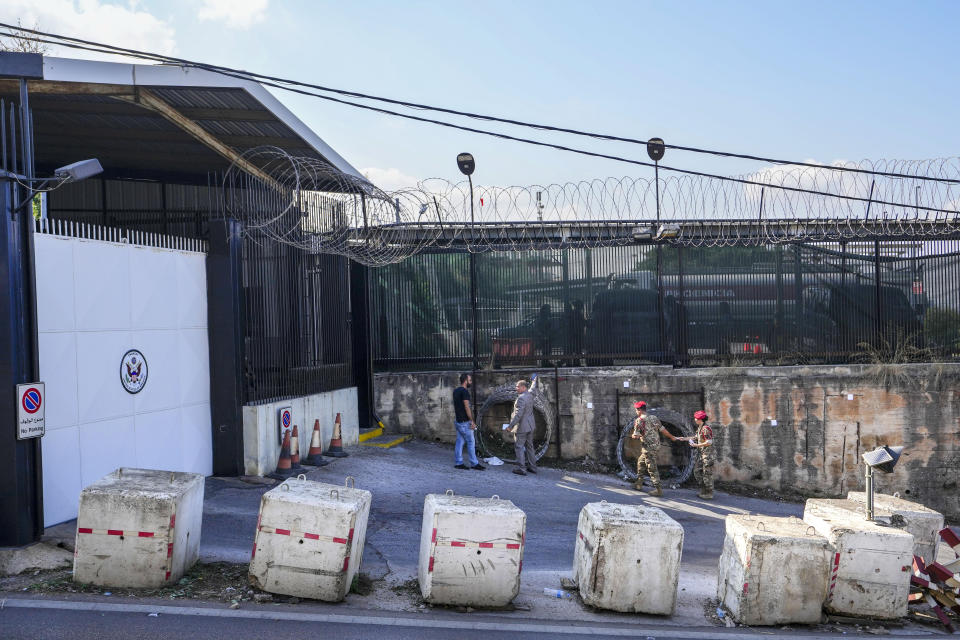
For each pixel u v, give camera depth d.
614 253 17.23
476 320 17.33
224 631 6.53
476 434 16.53
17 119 13.18
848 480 16.48
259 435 12.24
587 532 8.07
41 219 9.23
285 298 13.66
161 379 11.12
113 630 6.40
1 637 6.13
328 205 14.52
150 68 11.74
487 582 7.60
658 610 7.76
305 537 7.40
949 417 16.55
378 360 17.42
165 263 11.27
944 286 17.25
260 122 14.32
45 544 8.37
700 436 14.80
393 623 7.06
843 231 16.86
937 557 9.18
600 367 17.11
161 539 7.44
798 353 17.23
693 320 17.22
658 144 13.00
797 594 7.75
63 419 9.31
